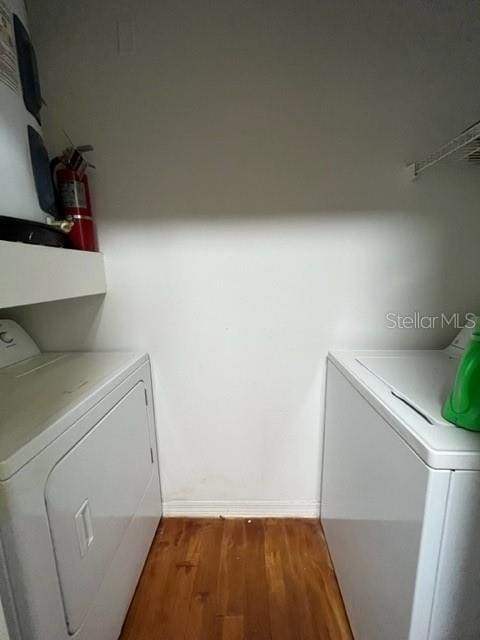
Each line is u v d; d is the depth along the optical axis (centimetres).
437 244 130
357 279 134
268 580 126
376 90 118
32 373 110
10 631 61
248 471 157
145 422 136
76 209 120
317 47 116
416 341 140
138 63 118
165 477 158
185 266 135
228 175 127
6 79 90
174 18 114
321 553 138
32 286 85
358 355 131
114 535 101
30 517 63
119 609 104
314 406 148
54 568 70
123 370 113
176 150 125
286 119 121
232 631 108
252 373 146
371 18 113
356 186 126
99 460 92
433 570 64
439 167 124
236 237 132
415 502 65
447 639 67
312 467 155
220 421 151
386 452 79
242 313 139
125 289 138
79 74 119
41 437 67
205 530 152
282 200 128
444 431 66
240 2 113
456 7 111
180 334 142
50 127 124
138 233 133
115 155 126
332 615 112
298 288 136
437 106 119
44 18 115
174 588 123
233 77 118
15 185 93
